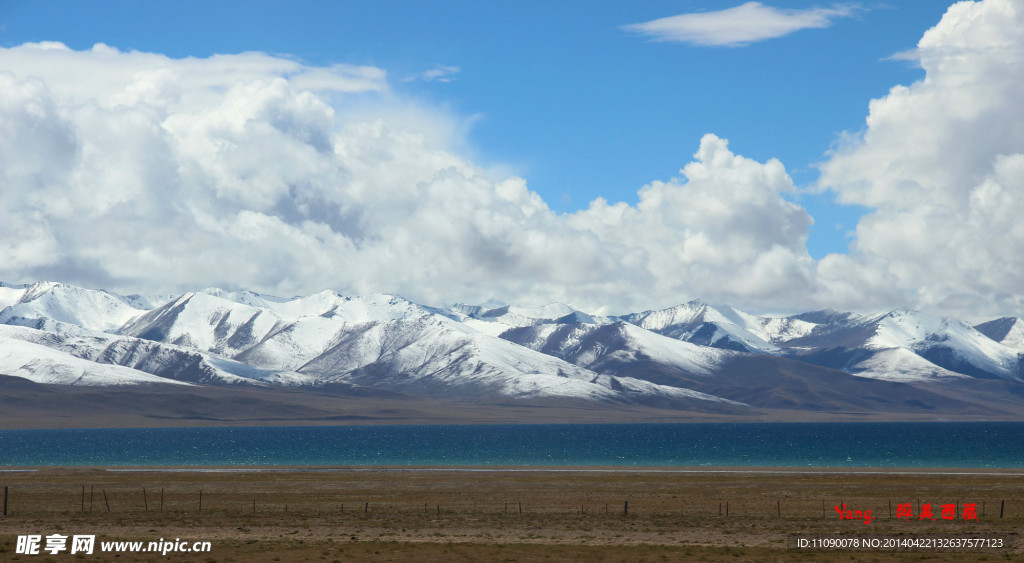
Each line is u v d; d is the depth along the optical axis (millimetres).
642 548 57438
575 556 54688
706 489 95125
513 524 68750
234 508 80625
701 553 55750
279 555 54781
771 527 67000
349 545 58188
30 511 79000
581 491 93938
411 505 82500
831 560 53875
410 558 53969
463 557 54312
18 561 53188
